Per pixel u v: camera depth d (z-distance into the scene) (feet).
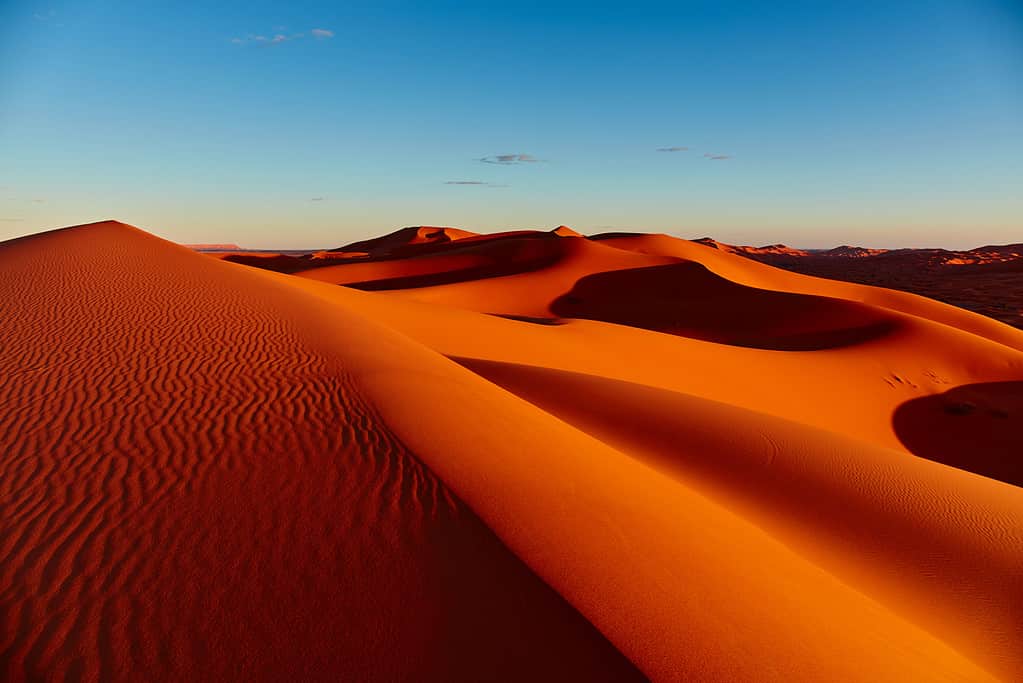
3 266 50.93
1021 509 38.01
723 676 12.14
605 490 21.12
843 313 149.28
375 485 17.53
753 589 17.07
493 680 11.05
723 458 41.42
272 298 46.32
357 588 13.33
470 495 17.30
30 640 11.80
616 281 211.41
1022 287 410.31
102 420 21.22
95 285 44.91
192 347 30.42
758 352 112.47
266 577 13.61
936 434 92.89
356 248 579.89
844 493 37.24
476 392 30.94
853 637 16.74
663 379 90.33
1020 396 109.60
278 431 20.88
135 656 11.51
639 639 12.45
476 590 13.35
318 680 11.10
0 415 21.44
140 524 15.34
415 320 86.94
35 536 14.74
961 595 26.50
